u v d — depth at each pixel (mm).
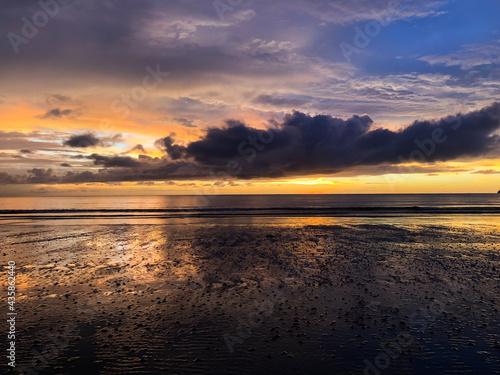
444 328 6863
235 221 32500
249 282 10430
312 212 45000
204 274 11469
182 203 101562
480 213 42750
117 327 6934
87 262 13469
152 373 5176
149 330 6785
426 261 13531
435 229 25016
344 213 43156
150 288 9781
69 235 22031
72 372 5188
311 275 11297
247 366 5395
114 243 18531
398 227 26500
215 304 8375
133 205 83500
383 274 11406
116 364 5441
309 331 6734
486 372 5199
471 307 8102
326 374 5148
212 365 5422
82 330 6770
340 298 8812
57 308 8094
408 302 8469
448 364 5438
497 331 6711
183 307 8156
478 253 15297
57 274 11461
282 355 5754
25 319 7355
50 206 76938
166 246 17438
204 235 21812
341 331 6727
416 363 5473
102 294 9203
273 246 17328
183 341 6277
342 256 14617
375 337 6457
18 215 41281
